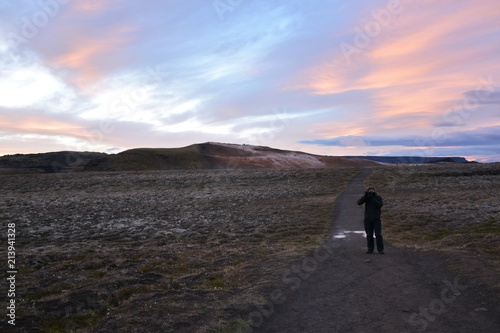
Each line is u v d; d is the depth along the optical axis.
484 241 17.36
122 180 76.44
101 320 9.47
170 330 8.57
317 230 24.20
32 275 13.95
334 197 44.06
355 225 25.27
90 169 150.12
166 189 64.88
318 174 77.56
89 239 23.91
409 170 80.75
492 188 50.97
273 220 29.34
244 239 22.38
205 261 15.91
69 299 10.80
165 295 10.99
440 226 24.16
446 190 50.34
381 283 11.82
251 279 12.67
